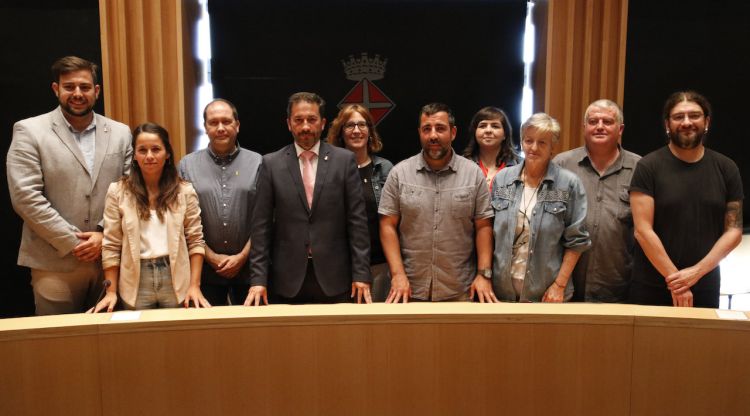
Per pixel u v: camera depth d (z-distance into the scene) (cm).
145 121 311
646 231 222
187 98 323
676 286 212
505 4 347
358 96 350
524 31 349
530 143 227
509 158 293
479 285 234
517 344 183
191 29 330
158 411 178
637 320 181
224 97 346
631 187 228
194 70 336
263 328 179
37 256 240
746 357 179
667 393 183
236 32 343
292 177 232
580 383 184
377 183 283
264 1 342
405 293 233
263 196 232
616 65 321
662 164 223
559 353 183
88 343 173
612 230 244
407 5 345
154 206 224
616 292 248
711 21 340
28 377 170
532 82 349
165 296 221
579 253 230
